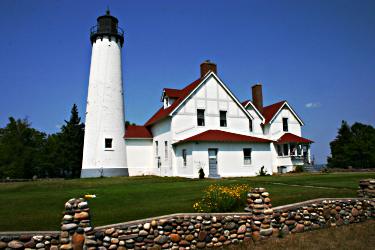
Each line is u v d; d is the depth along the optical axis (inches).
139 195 584.4
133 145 1331.2
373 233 367.2
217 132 1142.3
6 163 2080.5
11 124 2267.5
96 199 549.6
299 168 1328.7
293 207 374.3
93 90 1270.9
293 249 321.4
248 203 366.0
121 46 1357.0
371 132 2383.1
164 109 1334.9
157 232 312.8
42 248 279.6
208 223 333.7
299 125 1462.8
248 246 331.9
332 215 398.0
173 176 1123.9
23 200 558.6
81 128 1893.5
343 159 2273.6
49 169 2065.7
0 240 274.1
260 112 1472.7
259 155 1147.3
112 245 294.2
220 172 1065.5
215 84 1197.1
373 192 437.7
